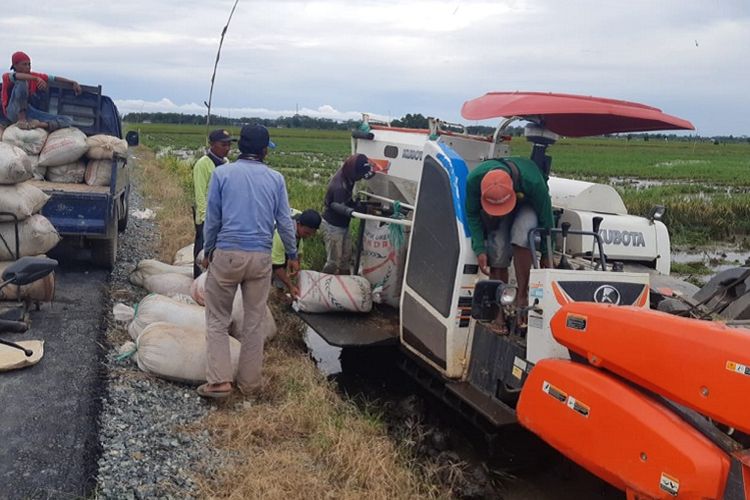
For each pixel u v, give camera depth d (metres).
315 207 15.16
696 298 5.45
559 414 4.00
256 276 5.35
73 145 8.77
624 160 60.34
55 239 7.11
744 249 16.67
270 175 5.42
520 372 4.82
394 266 7.25
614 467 3.62
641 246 7.03
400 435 5.74
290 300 7.78
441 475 5.16
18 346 5.69
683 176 40.84
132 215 13.59
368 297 7.13
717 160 63.12
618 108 5.00
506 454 5.39
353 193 8.70
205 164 7.61
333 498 4.32
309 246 10.14
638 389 3.68
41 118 9.19
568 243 6.82
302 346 7.45
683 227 18.70
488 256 5.34
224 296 5.32
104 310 7.42
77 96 10.04
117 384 5.51
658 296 5.54
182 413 5.18
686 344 3.36
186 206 14.67
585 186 7.25
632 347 3.64
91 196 8.31
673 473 3.30
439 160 5.66
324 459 4.77
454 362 5.50
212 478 4.38
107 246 8.89
